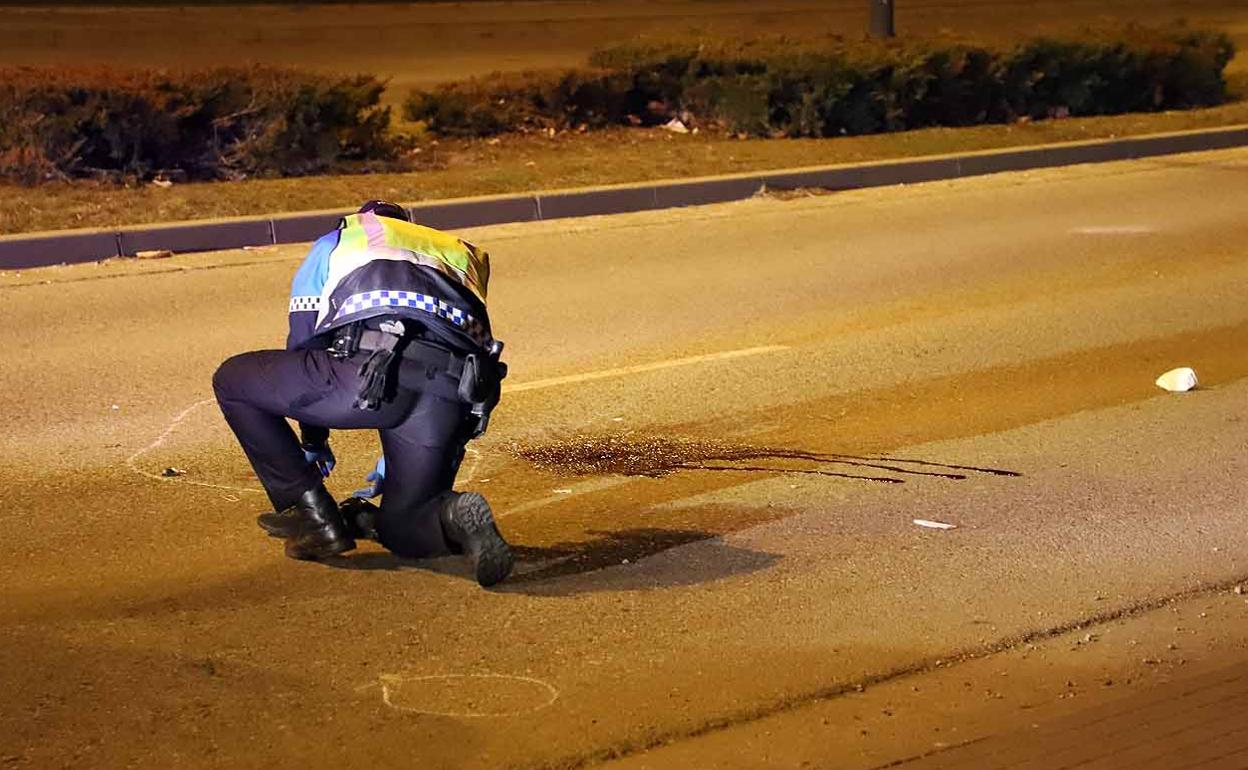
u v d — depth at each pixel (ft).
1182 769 17.80
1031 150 74.33
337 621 22.49
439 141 73.36
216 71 64.49
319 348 23.06
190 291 46.55
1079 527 27.20
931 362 39.42
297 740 18.69
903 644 22.06
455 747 18.56
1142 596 24.04
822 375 38.04
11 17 115.55
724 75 80.18
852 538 26.50
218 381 23.45
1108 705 20.01
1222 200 65.57
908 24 136.36
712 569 24.89
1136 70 89.97
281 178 63.82
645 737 18.93
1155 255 54.08
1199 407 35.45
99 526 26.66
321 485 24.00
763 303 46.11
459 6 134.10
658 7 138.92
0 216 52.95
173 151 63.31
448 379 22.54
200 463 30.48
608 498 28.60
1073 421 34.19
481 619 22.65
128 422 33.27
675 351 40.27
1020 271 51.24
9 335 41.06
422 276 22.45
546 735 18.93
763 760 18.39
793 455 31.48
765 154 71.67
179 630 22.09
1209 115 88.79
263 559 25.08
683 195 62.85
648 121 81.35
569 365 38.65
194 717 19.26
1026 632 22.57
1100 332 42.91
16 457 30.66
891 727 19.36
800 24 131.13
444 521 22.74
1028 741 18.80
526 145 73.26
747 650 21.75
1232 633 22.72
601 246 54.29
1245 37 135.64
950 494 29.01
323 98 64.90
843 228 58.44
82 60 99.81
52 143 60.44
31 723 18.99
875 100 79.30
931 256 53.57
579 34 122.21
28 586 23.80
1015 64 85.05
